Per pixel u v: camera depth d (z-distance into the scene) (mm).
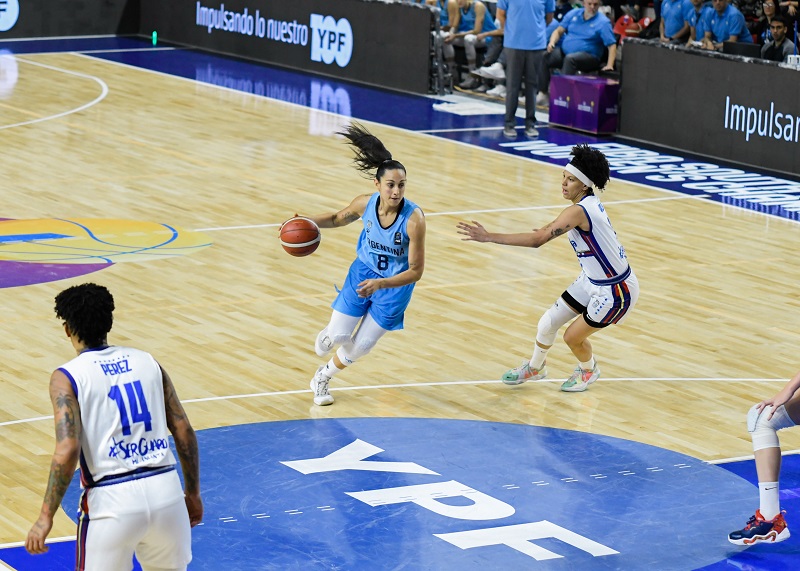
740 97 18906
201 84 24500
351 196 16359
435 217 15352
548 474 8375
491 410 9500
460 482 8211
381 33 24719
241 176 17328
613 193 16984
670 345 11094
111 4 30672
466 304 12086
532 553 7227
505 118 20734
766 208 16328
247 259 13430
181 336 10953
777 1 20328
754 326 11703
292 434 8922
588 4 22031
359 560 7094
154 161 18078
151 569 5660
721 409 9625
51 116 21000
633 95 20641
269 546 7238
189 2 29094
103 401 5555
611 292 9344
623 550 7301
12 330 10992
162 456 5625
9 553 7016
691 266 13664
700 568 7090
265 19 27203
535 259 13727
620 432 9125
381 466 8438
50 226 14539
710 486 8227
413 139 20203
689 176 18125
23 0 29656
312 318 11570
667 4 22375
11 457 8375
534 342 11055
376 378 10109
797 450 8805
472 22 24531
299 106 22656
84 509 5488
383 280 8820
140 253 13547
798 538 7492
